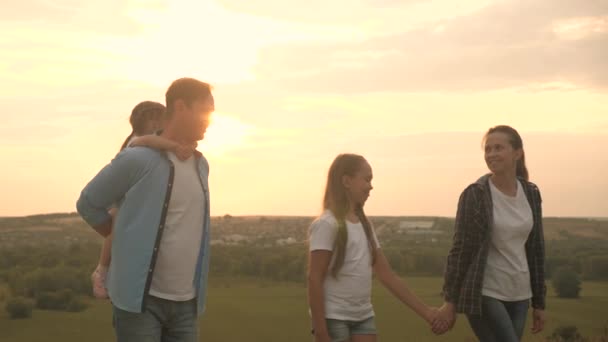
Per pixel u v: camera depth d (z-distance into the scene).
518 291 4.95
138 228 3.76
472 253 4.99
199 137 3.95
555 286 66.31
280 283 95.69
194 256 3.92
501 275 4.91
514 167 5.05
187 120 3.88
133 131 4.68
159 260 3.78
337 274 4.50
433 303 43.72
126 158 3.78
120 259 3.77
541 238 5.13
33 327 70.94
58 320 75.00
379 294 82.94
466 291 4.93
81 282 84.56
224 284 94.31
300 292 90.81
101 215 3.94
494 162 4.97
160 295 3.79
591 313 50.88
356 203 4.73
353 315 4.54
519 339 4.93
